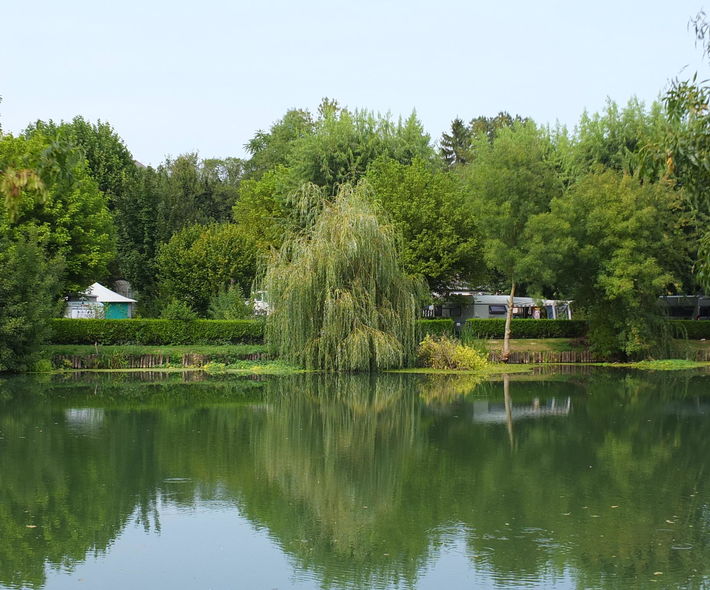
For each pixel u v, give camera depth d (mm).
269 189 61281
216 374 38969
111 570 11578
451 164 93250
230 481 16781
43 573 11469
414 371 39625
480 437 22031
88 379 36688
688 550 12227
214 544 12758
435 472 17656
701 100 11469
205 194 73188
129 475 17266
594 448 20422
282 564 11812
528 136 59094
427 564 11727
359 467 18141
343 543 12758
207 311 51469
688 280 51875
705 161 10992
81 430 22812
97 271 48250
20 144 39969
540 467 18078
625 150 52094
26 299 37594
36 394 31203
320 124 62250
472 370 40656
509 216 43562
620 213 43250
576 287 47000
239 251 53750
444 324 46406
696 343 50500
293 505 14953
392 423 24438
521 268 42844
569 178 53844
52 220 45812
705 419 25031
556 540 12773
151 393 31734
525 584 10930
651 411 26891
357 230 36906
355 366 37125
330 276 36719
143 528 13570
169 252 55281
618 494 15617
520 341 49375
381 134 59125
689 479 16875
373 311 37312
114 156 66000
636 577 11062
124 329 42938
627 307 44500
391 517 14156
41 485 16391
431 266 46625
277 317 38344
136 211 63281
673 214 46031
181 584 11055
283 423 24422
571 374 40062
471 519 13945
